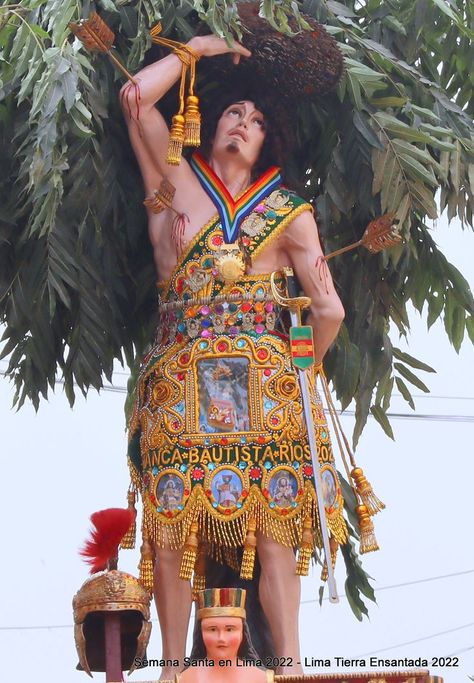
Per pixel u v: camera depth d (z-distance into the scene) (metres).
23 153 7.29
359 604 9.15
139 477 7.58
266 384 7.36
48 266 7.65
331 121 8.15
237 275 7.48
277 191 7.75
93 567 6.88
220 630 6.40
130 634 6.82
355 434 8.65
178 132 7.44
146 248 8.28
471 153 8.13
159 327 7.73
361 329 8.65
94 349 8.04
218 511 7.18
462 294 8.62
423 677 6.38
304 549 7.21
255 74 7.84
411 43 8.30
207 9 7.77
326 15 8.15
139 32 7.41
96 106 7.54
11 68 7.50
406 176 7.88
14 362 8.23
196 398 7.36
